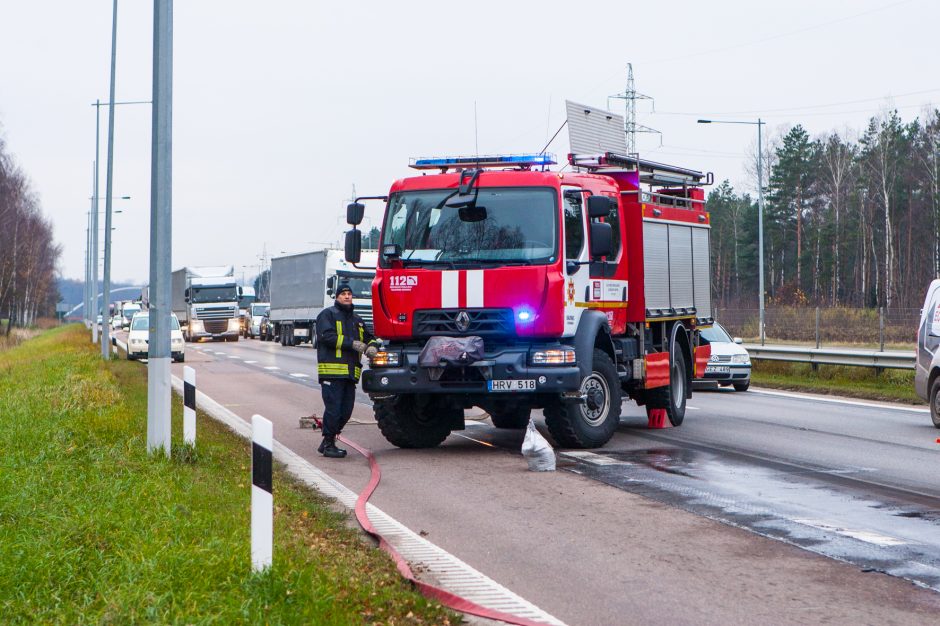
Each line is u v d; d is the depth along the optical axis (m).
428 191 14.86
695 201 19.81
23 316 113.44
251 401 24.38
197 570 7.18
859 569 8.17
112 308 121.12
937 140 85.12
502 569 8.29
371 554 8.48
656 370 17.34
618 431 17.72
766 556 8.62
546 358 14.16
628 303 16.84
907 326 40.88
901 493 11.55
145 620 6.21
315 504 10.90
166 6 13.44
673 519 10.16
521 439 16.95
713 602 7.29
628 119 69.69
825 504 10.90
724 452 14.97
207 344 68.44
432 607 6.90
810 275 97.12
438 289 14.39
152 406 13.06
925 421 19.38
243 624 6.22
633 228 16.88
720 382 27.23
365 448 15.91
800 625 6.75
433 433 15.73
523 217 14.44
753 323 46.34
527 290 14.15
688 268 19.14
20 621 6.38
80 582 7.08
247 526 8.86
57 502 9.48
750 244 101.81
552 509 10.72
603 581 7.89
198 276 71.62
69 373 27.61
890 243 83.44
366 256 54.91
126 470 11.44
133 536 8.10
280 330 68.00
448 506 10.95
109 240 41.88
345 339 14.84
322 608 6.50
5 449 12.98
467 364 14.09
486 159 15.40
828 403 23.33
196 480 11.27
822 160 98.19
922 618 6.88
